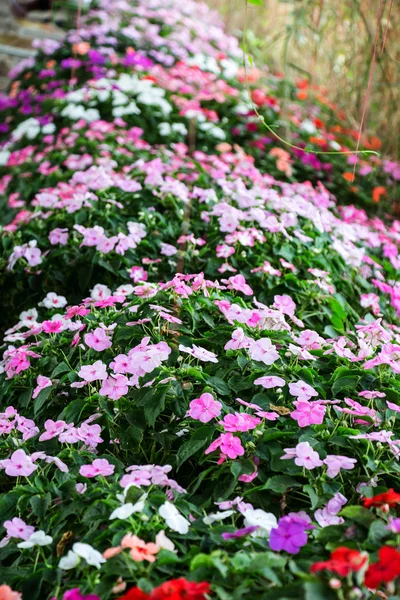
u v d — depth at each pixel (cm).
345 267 309
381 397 201
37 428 208
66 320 237
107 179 313
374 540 154
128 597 136
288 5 578
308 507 180
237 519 179
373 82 450
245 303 248
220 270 270
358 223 362
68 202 302
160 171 338
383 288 289
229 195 322
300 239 294
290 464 179
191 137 438
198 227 305
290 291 272
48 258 287
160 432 196
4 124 512
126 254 285
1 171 450
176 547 164
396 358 213
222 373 209
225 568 144
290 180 414
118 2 620
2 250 302
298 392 196
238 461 182
